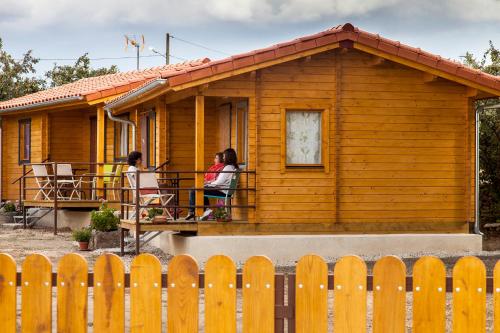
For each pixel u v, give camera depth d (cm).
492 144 2102
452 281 689
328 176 1684
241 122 1855
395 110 1705
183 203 2058
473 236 1719
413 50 1658
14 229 2431
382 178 1702
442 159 1725
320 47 1638
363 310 689
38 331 718
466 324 688
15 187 2962
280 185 1670
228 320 697
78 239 1847
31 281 719
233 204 1828
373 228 1697
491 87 1694
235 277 697
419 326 689
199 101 1642
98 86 2584
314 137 1688
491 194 2111
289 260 1644
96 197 2412
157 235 1778
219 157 1833
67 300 712
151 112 2158
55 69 4425
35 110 2747
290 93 1672
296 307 696
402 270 688
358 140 1695
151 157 2173
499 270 687
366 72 1697
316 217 1680
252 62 1617
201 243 1619
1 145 3023
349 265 691
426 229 1717
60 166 2380
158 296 703
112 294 708
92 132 2748
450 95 1728
